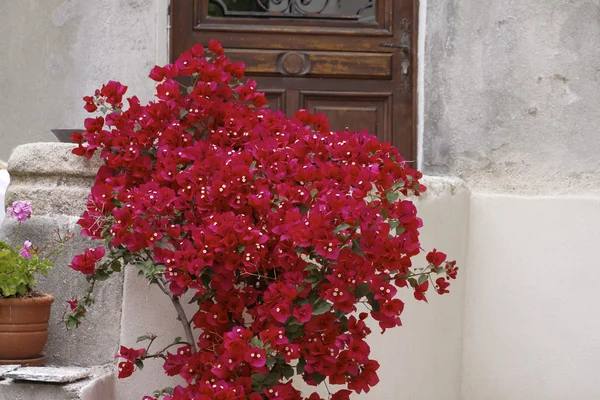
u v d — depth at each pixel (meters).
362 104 5.58
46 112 5.37
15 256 3.55
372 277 3.01
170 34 5.50
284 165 3.22
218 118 3.60
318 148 3.39
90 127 3.60
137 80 5.33
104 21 5.34
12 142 5.39
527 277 4.73
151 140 3.56
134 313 3.69
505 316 4.71
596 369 4.68
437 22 5.04
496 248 4.75
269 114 3.59
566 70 4.87
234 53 5.54
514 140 4.87
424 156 5.05
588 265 4.72
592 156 4.84
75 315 3.45
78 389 3.33
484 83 4.93
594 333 4.70
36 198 3.80
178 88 3.55
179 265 3.04
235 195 3.19
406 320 4.19
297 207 3.16
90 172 3.78
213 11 5.56
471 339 4.69
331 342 3.04
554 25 4.88
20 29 5.38
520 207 4.77
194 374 3.24
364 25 5.59
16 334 3.49
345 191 3.25
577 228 4.74
